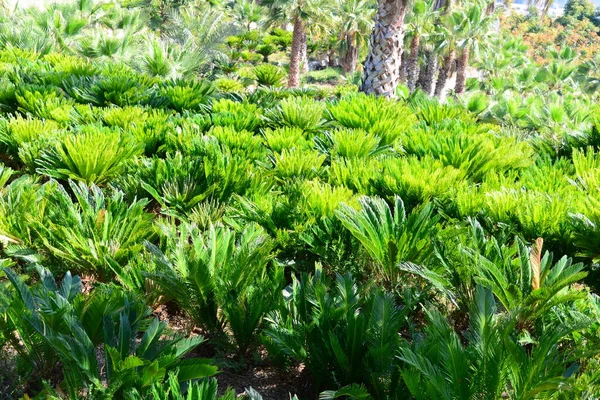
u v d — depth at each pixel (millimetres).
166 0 29266
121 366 1942
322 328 2350
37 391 2230
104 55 13953
